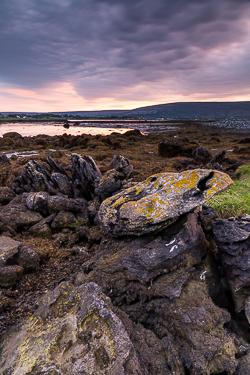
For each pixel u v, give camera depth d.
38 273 6.43
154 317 4.46
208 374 3.59
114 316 3.65
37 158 21.27
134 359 3.33
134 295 4.75
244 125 86.69
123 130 94.94
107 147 38.69
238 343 4.02
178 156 30.67
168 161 27.00
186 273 4.76
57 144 43.44
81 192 10.98
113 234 5.76
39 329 3.75
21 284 5.95
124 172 11.30
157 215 5.06
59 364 3.15
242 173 16.78
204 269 5.01
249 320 4.23
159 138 55.50
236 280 4.61
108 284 4.97
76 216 8.95
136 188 5.98
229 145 44.00
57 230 8.66
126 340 3.39
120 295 4.86
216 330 4.04
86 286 4.16
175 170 20.12
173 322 4.14
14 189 12.16
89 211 9.15
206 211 6.34
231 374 3.67
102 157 28.09
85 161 10.95
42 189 11.23
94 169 11.54
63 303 4.03
